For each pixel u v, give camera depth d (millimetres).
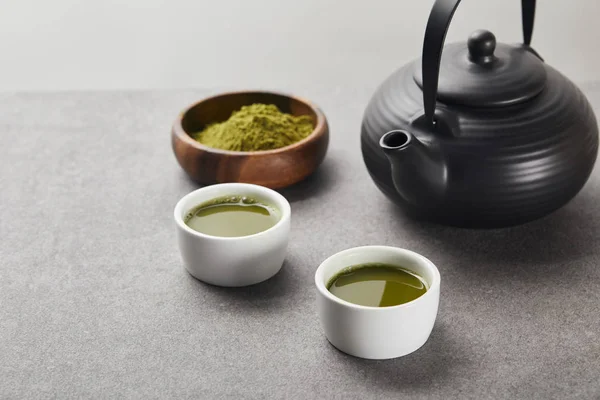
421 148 942
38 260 1030
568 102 1010
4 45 2207
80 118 1410
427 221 1098
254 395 801
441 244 1045
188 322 911
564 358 842
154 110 1438
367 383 815
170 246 1059
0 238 1078
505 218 1000
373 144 1039
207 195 1026
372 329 815
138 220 1114
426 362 843
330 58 2172
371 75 2180
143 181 1213
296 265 1011
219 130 1204
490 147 955
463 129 961
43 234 1086
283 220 964
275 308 933
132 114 1425
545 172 969
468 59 1008
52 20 2172
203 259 950
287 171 1130
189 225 987
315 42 2154
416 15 2080
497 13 2051
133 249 1052
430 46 915
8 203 1159
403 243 1049
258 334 890
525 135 962
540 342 866
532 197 980
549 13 2047
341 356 854
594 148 1033
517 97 970
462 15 2066
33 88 2271
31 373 837
